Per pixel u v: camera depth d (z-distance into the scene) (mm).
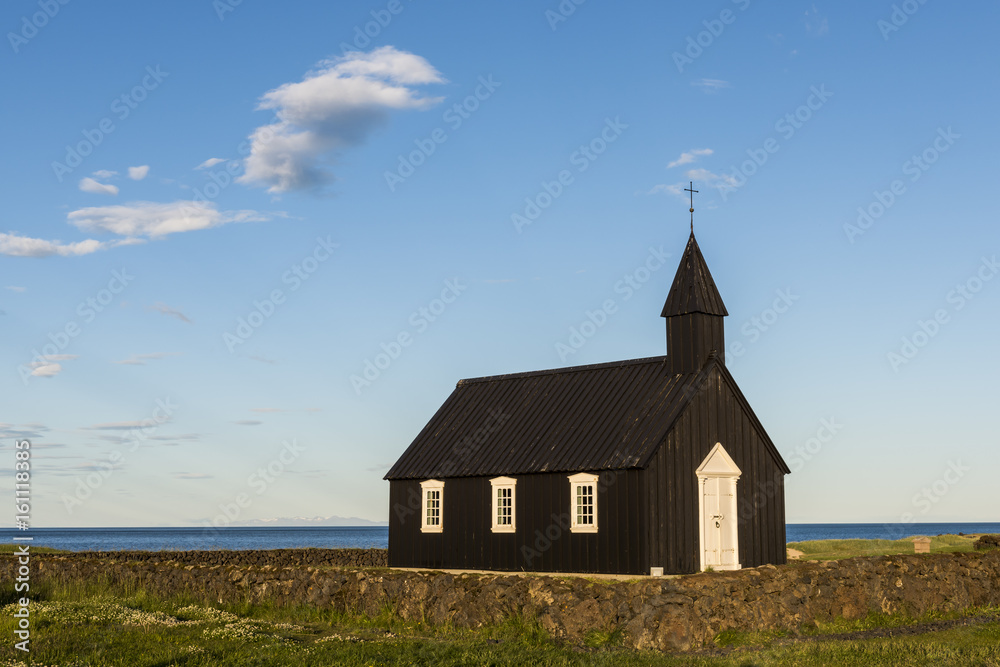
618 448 34156
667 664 19031
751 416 37312
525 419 39562
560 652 20156
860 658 19312
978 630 24781
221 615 25609
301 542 178125
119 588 30250
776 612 23641
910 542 55156
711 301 36969
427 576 25125
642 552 32438
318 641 21500
